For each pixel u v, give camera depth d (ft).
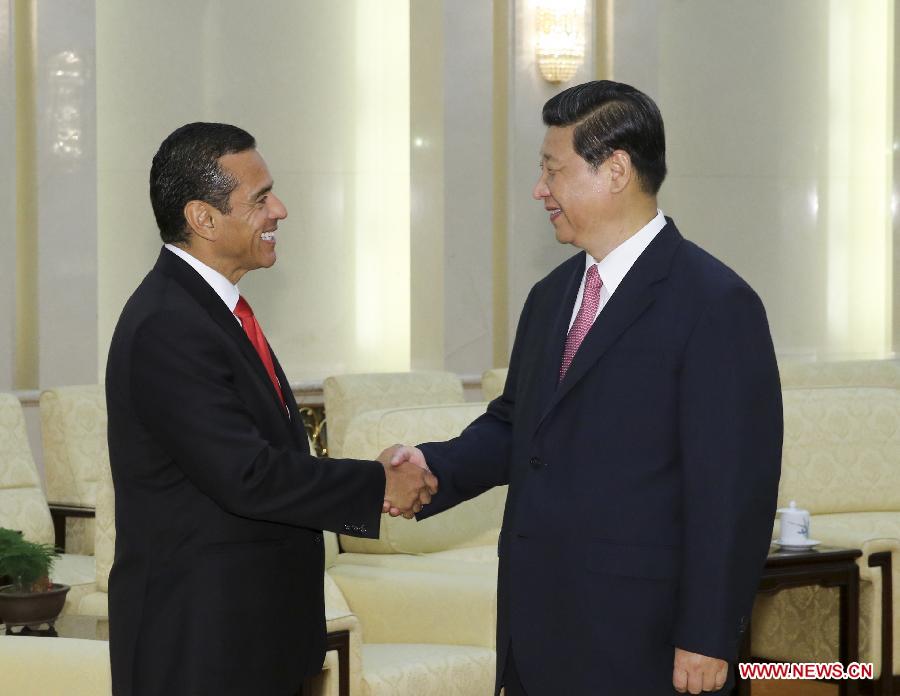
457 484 10.64
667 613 8.85
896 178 33.86
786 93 33.32
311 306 28.07
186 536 8.95
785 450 21.47
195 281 9.27
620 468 8.96
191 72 26.61
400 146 28.99
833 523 21.07
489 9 27.58
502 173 28.19
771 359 9.00
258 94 27.37
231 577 8.91
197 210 9.30
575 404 9.17
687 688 8.67
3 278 22.93
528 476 9.39
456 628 14.69
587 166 9.25
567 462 9.16
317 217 28.09
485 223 27.68
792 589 19.63
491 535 17.62
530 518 9.27
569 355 9.47
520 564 9.30
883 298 34.71
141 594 8.96
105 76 25.76
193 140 9.33
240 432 8.89
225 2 26.94
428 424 17.03
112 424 9.22
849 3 34.09
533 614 9.21
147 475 9.06
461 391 23.41
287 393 9.86
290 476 9.00
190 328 8.96
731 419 8.73
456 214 27.37
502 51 28.04
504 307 28.30
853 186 34.30
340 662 12.81
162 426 8.87
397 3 28.89
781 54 33.24
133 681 8.89
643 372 8.98
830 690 19.26
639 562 8.86
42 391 21.61
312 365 28.12
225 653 8.84
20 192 23.57
